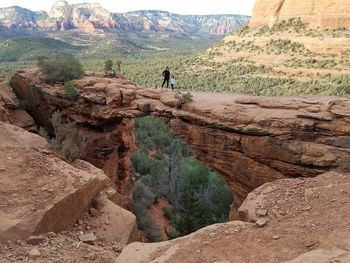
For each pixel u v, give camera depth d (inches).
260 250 265.7
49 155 477.1
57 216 370.0
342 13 3068.4
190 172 1235.2
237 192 831.7
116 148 1088.8
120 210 443.5
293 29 3262.8
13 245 317.1
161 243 296.5
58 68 1152.8
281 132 706.2
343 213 299.7
